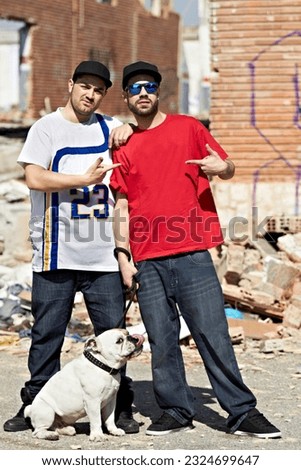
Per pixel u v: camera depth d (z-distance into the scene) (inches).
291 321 405.4
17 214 528.7
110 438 261.6
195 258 261.6
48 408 260.4
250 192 537.0
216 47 539.2
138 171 261.4
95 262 268.4
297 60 533.0
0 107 1322.6
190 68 1705.2
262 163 538.0
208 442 258.5
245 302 428.1
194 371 343.6
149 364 355.9
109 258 269.3
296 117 535.2
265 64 536.1
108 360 254.4
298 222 519.8
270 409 293.3
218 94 540.7
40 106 1285.7
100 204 267.7
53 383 262.1
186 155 261.3
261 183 537.6
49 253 267.9
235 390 261.4
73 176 259.0
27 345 380.8
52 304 270.4
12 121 1212.5
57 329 271.9
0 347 378.9
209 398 307.0
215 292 261.0
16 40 1305.4
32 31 1254.3
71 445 254.8
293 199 535.2
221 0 535.8
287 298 431.8
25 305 422.0
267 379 330.6
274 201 536.4
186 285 261.1
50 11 1279.5
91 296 271.6
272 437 260.2
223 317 261.6
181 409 266.8
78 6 1342.3
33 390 272.4
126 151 262.7
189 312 262.4
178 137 261.3
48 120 266.7
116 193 267.4
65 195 266.8
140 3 1509.6
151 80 259.0
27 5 1224.2
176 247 260.8
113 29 1439.5
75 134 266.7
